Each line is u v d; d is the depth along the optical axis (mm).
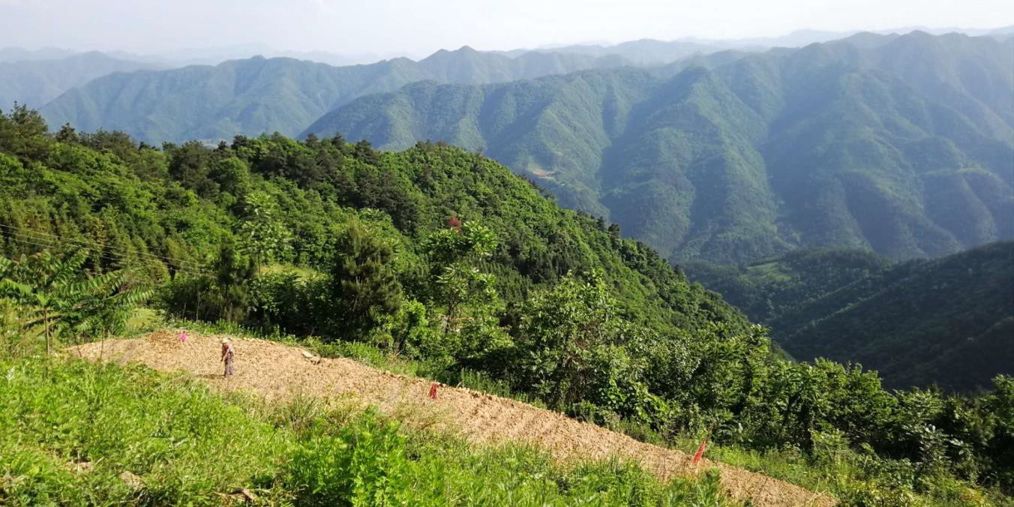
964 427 16859
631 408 14539
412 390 12664
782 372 17516
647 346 17234
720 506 8469
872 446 17859
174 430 5500
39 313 11977
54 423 4695
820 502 10656
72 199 41531
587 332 15312
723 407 16422
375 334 16812
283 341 16016
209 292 17500
